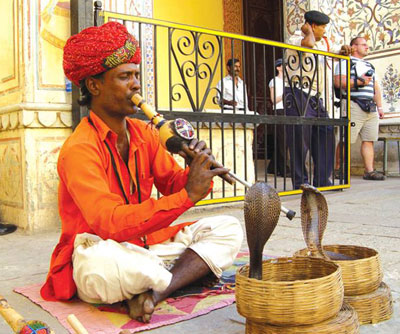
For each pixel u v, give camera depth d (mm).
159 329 1909
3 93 4418
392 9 8102
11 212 4375
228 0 10000
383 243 3285
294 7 7676
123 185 2174
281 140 8078
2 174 4523
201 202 4703
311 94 6383
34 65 4043
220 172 1907
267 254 3059
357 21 8461
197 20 9469
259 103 10641
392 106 8227
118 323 1945
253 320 1626
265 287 1578
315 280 1574
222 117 4883
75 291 2184
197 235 2352
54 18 4133
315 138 6316
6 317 1376
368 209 4773
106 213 1898
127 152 2234
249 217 1600
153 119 2025
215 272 2250
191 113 4688
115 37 2018
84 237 2064
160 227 1907
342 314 1719
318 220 1957
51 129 4148
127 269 1929
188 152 1910
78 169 1968
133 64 2100
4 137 4453
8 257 3250
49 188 4164
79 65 2035
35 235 4004
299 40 6496
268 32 10789
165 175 2396
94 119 2137
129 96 2076
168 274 1989
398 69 8109
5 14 4340
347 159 6352
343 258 2113
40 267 2971
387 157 8344
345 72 6465
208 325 1942
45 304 2182
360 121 7488
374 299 1910
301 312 1559
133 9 4957
